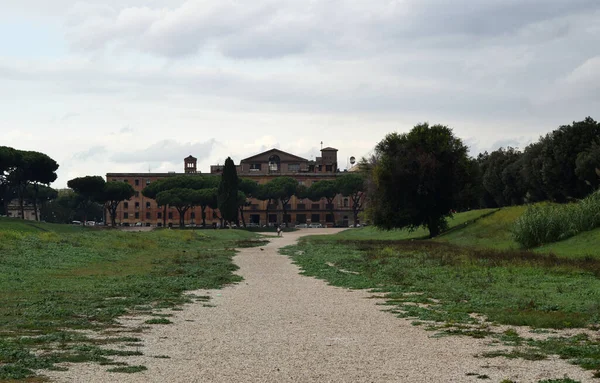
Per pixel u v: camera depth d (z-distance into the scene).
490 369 12.18
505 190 106.12
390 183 77.00
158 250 56.66
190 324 18.23
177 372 11.95
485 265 37.19
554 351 13.88
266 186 169.38
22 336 15.59
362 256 50.31
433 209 79.75
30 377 11.30
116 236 63.41
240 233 107.88
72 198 185.88
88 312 19.83
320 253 55.88
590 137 80.62
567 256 41.50
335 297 25.25
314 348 14.54
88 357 13.09
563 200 84.31
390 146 78.75
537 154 91.69
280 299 24.59
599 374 11.55
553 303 21.81
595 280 28.67
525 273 32.28
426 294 25.30
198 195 150.25
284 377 11.58
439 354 13.73
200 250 60.78
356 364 12.73
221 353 13.92
